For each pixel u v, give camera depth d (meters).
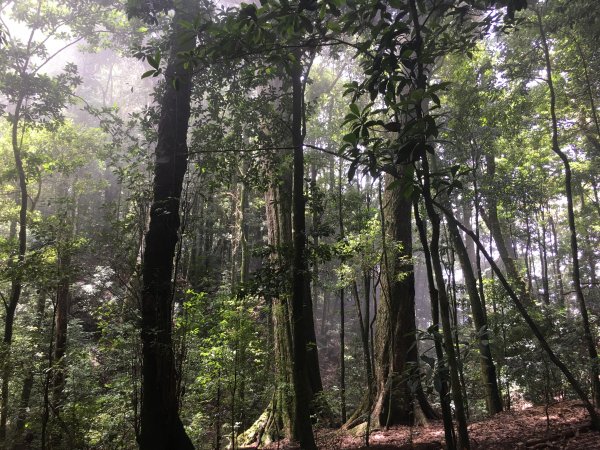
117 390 6.76
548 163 15.48
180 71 6.36
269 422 8.55
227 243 16.22
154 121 7.50
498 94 10.28
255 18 3.41
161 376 5.68
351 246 7.95
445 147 10.59
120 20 11.03
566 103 11.59
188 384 7.00
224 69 6.95
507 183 10.93
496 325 9.52
